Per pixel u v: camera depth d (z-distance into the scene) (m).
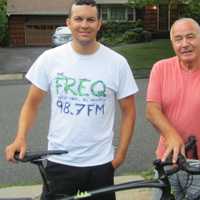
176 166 2.93
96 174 3.44
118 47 27.34
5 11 29.44
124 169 6.72
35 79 3.50
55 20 37.72
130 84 3.48
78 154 3.42
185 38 3.38
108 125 3.46
